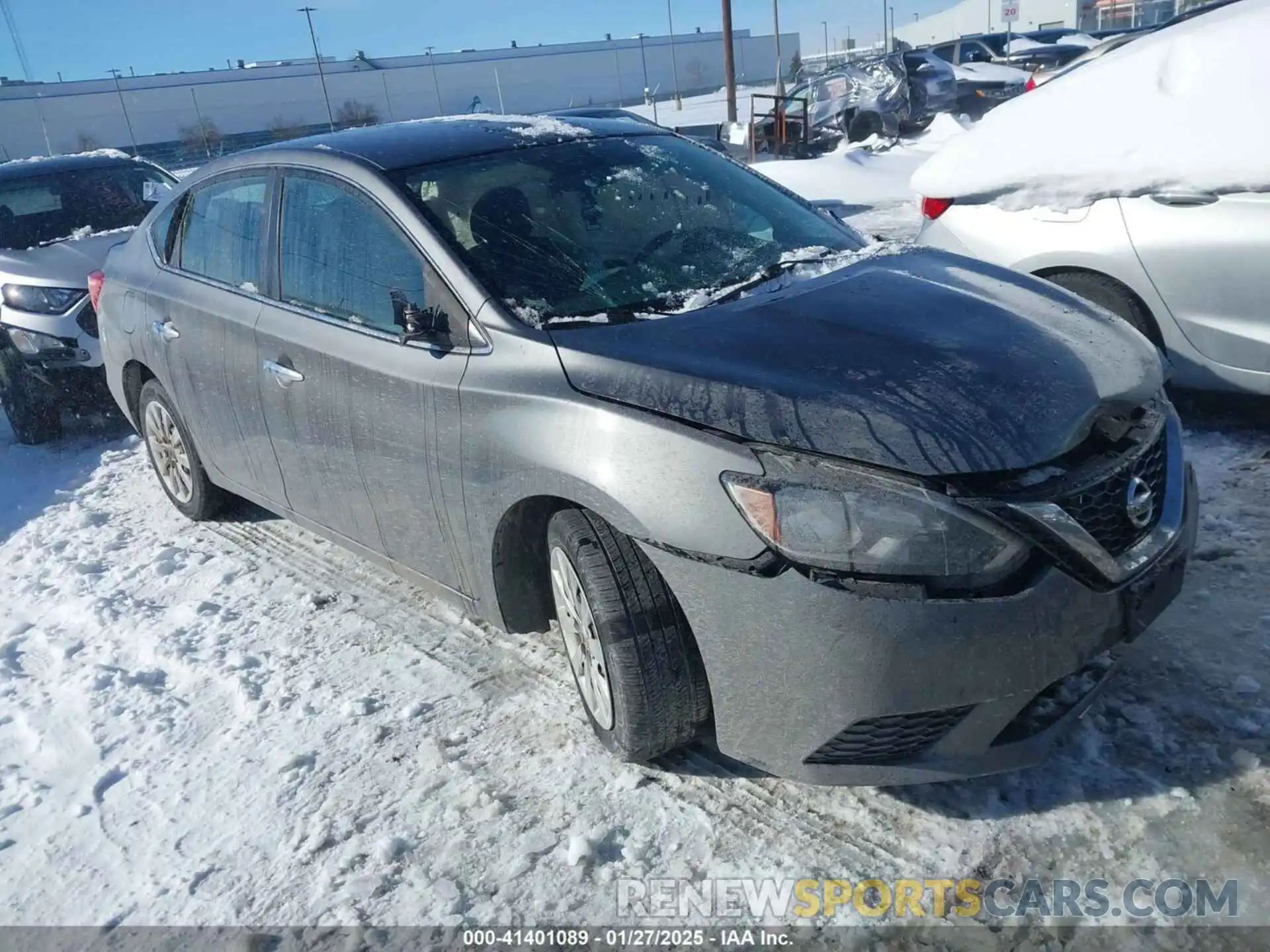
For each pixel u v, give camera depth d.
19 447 7.07
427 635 3.84
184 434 4.82
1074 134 4.67
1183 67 4.50
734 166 4.14
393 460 3.36
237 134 56.66
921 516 2.36
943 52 23.23
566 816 2.85
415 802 2.98
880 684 2.38
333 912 2.65
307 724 3.41
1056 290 3.36
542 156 3.75
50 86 56.44
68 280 6.68
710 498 2.50
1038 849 2.55
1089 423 2.63
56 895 2.85
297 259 3.81
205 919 2.69
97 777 3.30
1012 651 2.39
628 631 2.71
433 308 3.22
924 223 5.24
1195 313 4.31
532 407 2.88
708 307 3.12
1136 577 2.57
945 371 2.68
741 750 2.63
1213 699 2.95
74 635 4.24
